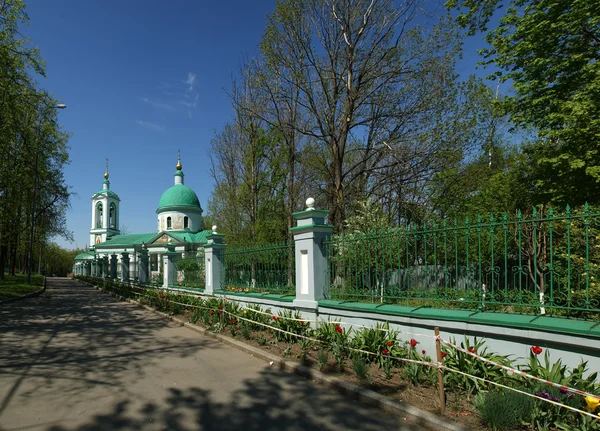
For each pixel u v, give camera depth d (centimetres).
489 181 1803
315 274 745
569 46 1334
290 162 1914
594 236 553
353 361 545
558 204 1362
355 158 2038
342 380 516
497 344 465
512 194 1678
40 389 529
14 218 2758
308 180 2023
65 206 3281
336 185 1528
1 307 1541
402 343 571
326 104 1617
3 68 1767
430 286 579
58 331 980
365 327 597
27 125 2403
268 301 888
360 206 1542
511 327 447
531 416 355
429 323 534
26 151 2562
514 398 369
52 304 1705
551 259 451
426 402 435
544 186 1423
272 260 954
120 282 2550
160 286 1711
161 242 3962
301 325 719
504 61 1434
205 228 4809
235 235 2173
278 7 1500
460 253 627
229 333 866
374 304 636
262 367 627
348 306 659
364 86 1543
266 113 1855
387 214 1579
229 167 2205
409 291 604
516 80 1452
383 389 479
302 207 2178
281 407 462
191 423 422
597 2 1160
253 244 1997
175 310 1205
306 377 566
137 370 620
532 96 1411
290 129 1870
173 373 602
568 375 407
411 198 1622
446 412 406
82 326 1065
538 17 1304
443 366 414
